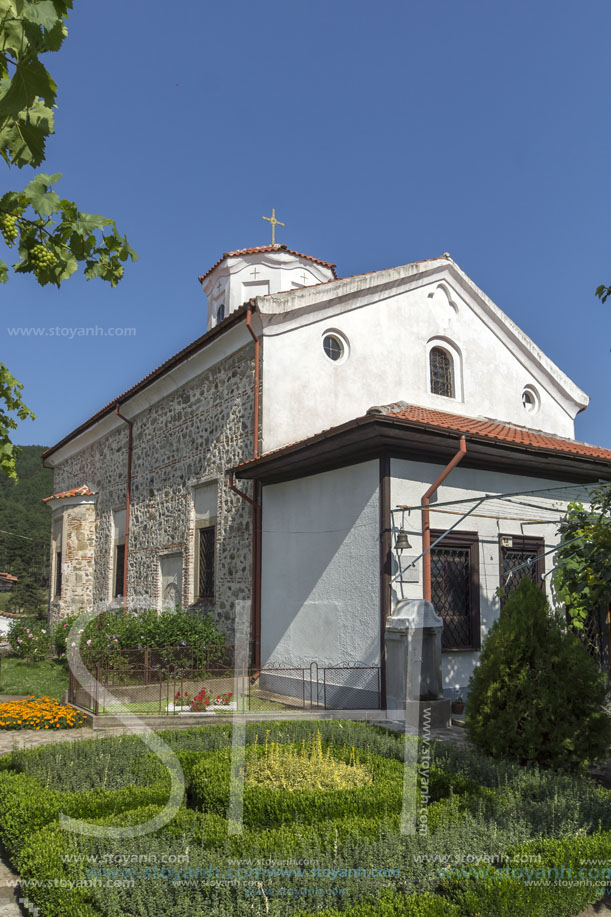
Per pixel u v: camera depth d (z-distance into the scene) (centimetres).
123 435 1836
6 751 753
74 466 2234
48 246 367
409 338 1393
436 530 1034
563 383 1642
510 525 1136
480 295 1509
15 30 269
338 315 1295
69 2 286
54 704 964
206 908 348
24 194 346
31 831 446
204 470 1392
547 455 1063
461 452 955
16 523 4438
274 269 1777
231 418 1304
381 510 975
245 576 1229
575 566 892
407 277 1385
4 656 1950
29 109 304
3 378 657
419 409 1236
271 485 1198
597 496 953
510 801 465
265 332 1209
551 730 569
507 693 588
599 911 402
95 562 1955
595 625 1125
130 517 1731
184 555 1437
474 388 1479
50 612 2097
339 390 1277
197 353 1387
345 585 1018
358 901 357
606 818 453
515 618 608
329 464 1073
